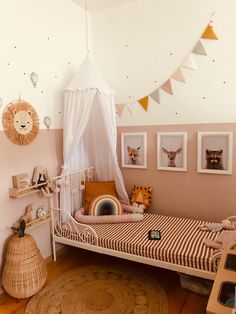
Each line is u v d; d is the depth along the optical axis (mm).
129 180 3258
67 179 2885
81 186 3084
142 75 3029
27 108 2463
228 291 1235
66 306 2115
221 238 2201
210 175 2789
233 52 2555
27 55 2451
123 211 3014
